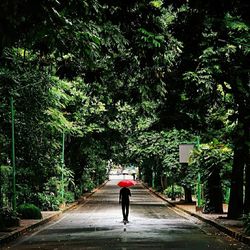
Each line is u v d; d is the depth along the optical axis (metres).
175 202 49.97
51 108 31.14
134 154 52.69
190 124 29.59
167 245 18.64
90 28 15.77
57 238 21.27
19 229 23.45
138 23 18.86
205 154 29.80
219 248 17.84
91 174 93.12
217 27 20.16
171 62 22.84
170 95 27.58
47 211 38.16
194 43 20.78
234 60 22.41
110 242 19.59
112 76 24.92
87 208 44.72
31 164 32.06
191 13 18.53
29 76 26.67
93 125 49.22
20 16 10.59
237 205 28.94
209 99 26.50
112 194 77.12
